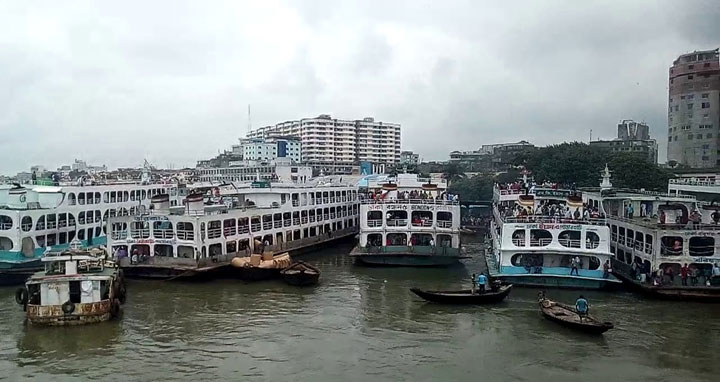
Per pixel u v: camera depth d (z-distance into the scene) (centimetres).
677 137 11750
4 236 5106
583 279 4609
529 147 19088
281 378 2947
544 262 4828
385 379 2938
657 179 9269
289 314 4097
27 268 5119
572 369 3056
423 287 4962
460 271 5706
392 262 5862
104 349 3356
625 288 4741
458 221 5800
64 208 5753
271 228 6406
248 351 3338
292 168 11081
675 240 4484
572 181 9888
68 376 2966
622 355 3247
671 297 4322
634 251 4853
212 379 2930
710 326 3734
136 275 5212
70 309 3750
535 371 3033
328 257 6725
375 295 4659
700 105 11294
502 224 4791
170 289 4853
